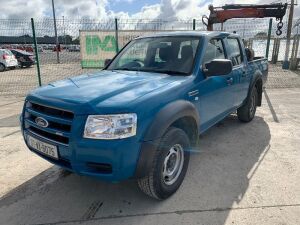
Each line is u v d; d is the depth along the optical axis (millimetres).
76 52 21281
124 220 2922
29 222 2916
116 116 2629
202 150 4621
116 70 4133
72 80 3564
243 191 3426
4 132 5602
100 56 13984
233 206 3131
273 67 18906
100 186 3559
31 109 3123
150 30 10984
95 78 3592
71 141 2678
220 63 3547
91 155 2635
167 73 3775
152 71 3904
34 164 4180
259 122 6148
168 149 3023
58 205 3191
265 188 3490
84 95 2885
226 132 5484
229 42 4875
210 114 4074
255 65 5855
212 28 12586
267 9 11758
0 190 3496
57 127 2830
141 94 2932
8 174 3891
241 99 5344
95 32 13680
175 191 3365
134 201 3242
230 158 4324
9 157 4422
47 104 2889
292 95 9305
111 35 13617
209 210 3064
